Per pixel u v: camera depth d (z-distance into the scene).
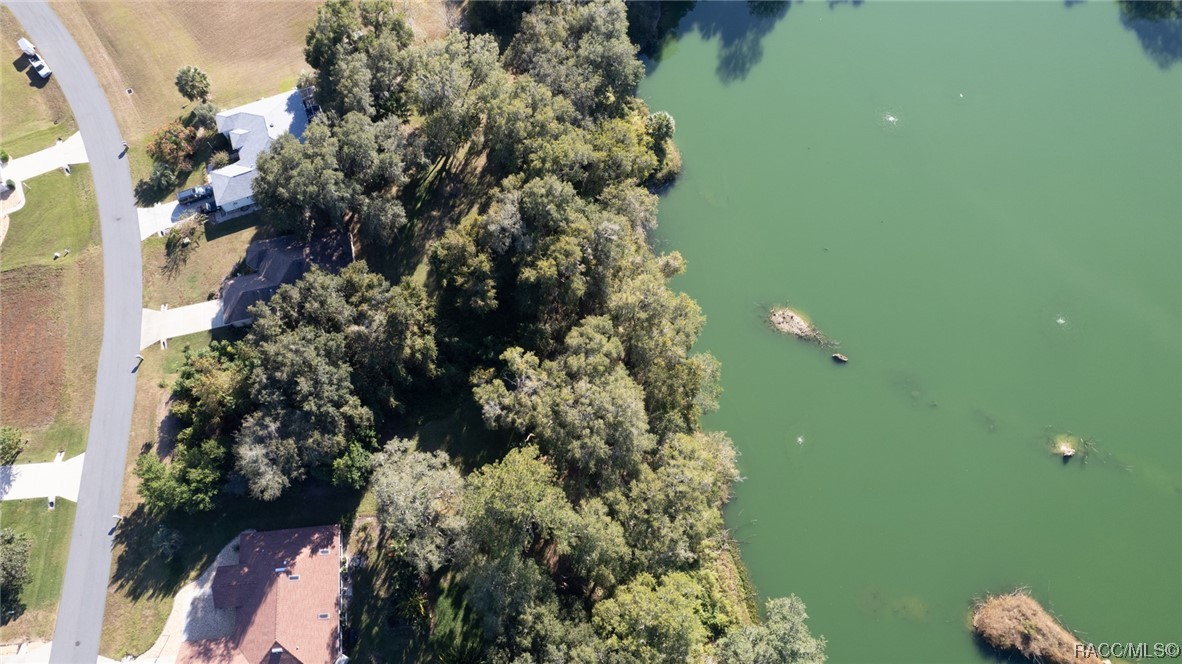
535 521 79.00
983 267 110.62
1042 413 100.06
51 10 121.38
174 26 122.62
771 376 102.81
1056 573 90.25
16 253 101.12
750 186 118.06
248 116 109.94
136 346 96.81
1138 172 118.00
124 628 81.62
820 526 92.88
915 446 98.19
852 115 125.19
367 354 88.25
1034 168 118.94
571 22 113.31
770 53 132.75
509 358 87.81
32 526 86.25
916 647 86.50
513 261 93.44
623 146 103.19
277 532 84.56
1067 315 106.38
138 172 109.56
